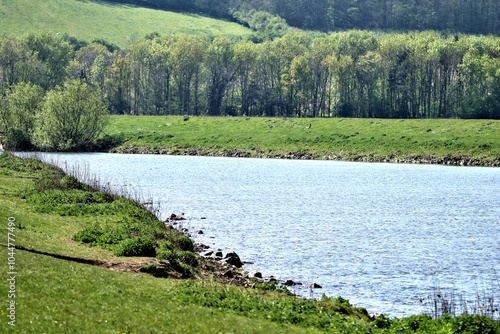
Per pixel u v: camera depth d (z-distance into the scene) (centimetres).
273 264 2680
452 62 13775
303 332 1476
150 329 1332
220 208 4375
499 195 5400
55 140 9675
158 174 6825
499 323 1597
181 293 1753
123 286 1728
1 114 9569
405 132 10144
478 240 3319
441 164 8419
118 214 3128
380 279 2441
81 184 3981
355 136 10194
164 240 2619
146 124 12162
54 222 2767
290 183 6247
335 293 2222
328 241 3231
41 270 1741
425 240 3297
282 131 11069
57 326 1273
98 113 10138
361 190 5744
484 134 9425
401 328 1638
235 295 1844
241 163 8631
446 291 2272
